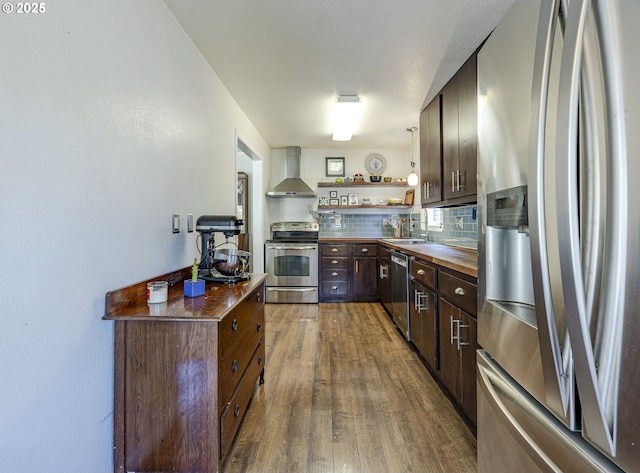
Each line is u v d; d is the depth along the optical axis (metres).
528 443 0.85
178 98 1.81
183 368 1.26
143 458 1.28
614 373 0.59
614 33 0.57
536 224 0.78
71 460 1.06
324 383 2.18
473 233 2.82
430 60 2.21
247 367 1.71
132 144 1.39
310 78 2.47
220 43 2.00
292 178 4.74
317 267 4.43
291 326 3.41
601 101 0.60
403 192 5.02
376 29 1.87
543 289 0.77
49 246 0.98
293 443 1.59
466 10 1.71
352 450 1.54
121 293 1.30
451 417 1.79
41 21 0.95
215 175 2.39
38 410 0.95
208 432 1.27
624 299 0.56
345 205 4.78
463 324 1.71
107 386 1.24
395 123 3.64
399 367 2.42
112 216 1.26
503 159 1.02
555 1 0.72
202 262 1.92
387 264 3.76
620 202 0.57
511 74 0.96
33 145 0.92
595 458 0.66
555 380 0.75
